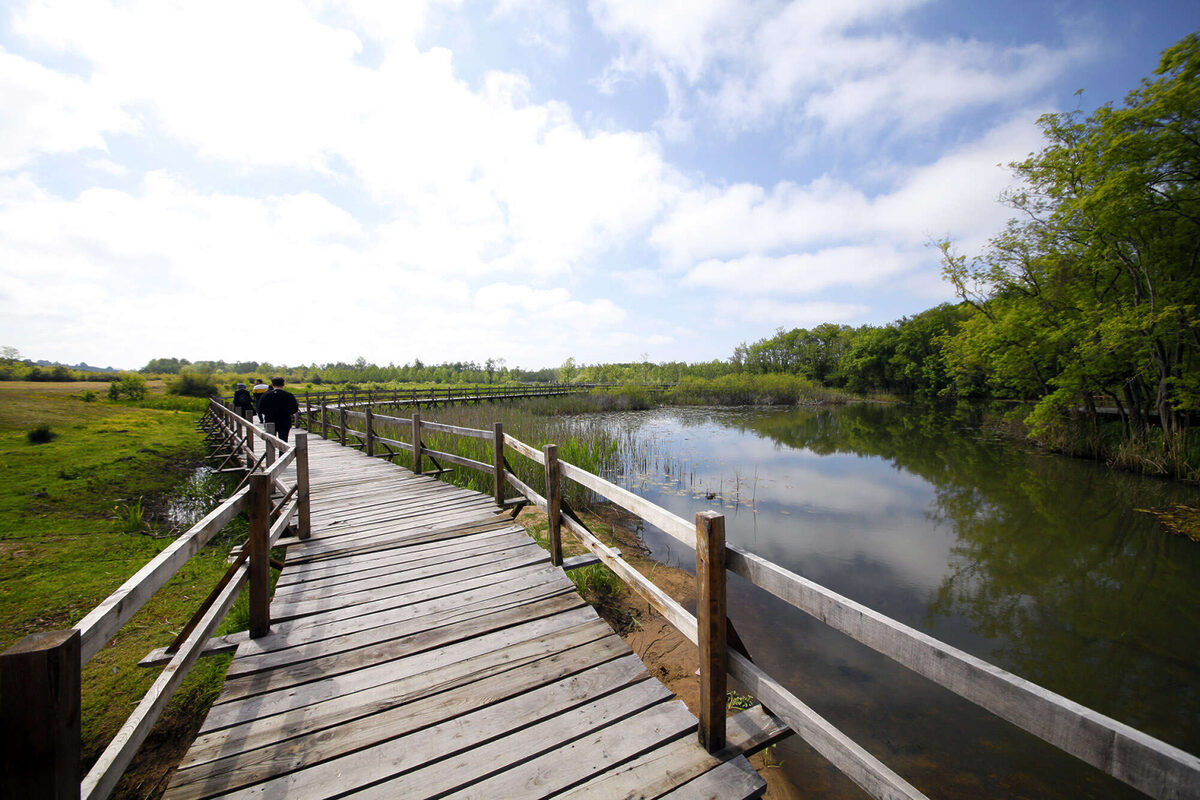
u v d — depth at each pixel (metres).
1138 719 3.66
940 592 5.53
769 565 1.86
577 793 1.87
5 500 7.29
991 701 1.20
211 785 1.90
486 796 1.86
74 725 1.23
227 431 14.85
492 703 2.38
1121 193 10.01
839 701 3.69
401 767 2.00
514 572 3.96
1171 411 11.11
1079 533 7.37
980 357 15.55
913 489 9.98
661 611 2.48
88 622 1.36
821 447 15.40
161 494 9.28
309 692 2.47
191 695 3.11
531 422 14.41
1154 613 5.09
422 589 3.66
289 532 4.97
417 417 8.09
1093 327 11.66
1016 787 2.95
